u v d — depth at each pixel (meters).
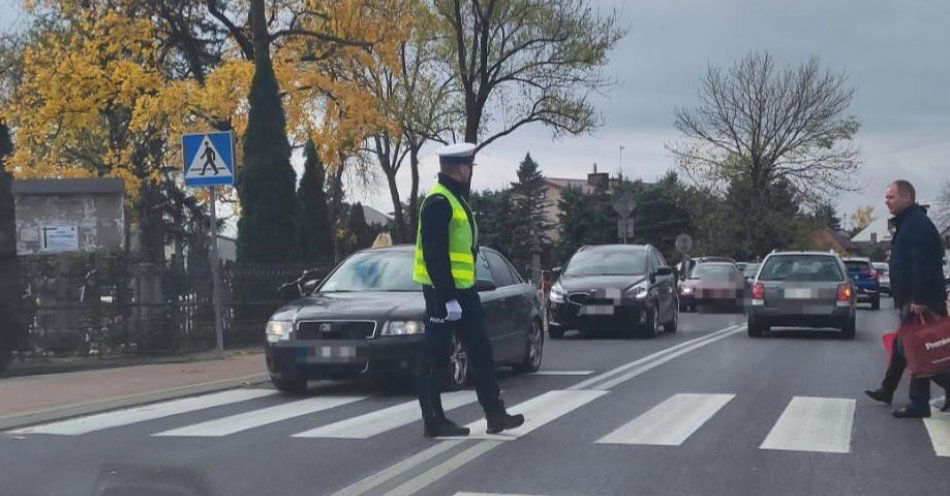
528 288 13.59
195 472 7.19
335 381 12.45
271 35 24.17
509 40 31.31
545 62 31.19
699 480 6.87
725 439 8.28
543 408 9.96
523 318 12.96
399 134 27.36
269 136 18.20
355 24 24.55
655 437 8.36
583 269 20.53
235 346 15.70
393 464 7.39
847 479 6.90
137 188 26.47
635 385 11.82
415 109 33.12
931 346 8.83
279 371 10.87
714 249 51.75
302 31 24.14
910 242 8.98
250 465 7.41
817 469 7.20
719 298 31.05
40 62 24.00
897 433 8.52
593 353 16.19
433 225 7.87
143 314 14.46
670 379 12.39
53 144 24.95
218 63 26.33
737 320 26.22
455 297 7.96
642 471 7.12
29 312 13.30
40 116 23.36
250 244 17.92
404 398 10.82
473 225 8.16
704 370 13.38
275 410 10.05
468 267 8.10
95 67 23.11
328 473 7.12
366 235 40.94
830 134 50.75
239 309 15.80
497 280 12.72
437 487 6.68
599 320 19.22
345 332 10.69
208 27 26.33
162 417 9.67
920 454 7.68
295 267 16.66
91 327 13.89
